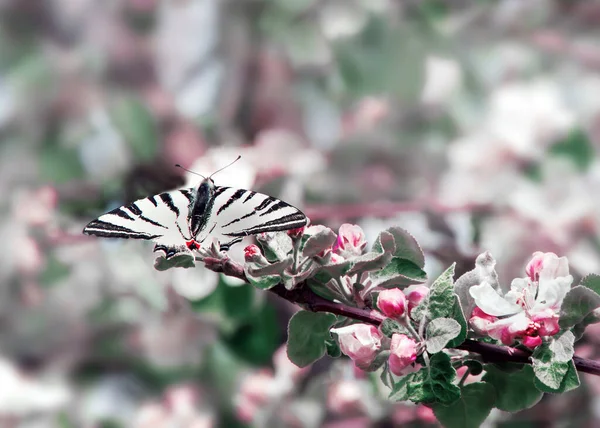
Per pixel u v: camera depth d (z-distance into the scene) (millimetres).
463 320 966
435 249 1325
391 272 993
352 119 1467
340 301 991
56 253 1470
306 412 1324
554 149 1359
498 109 1409
